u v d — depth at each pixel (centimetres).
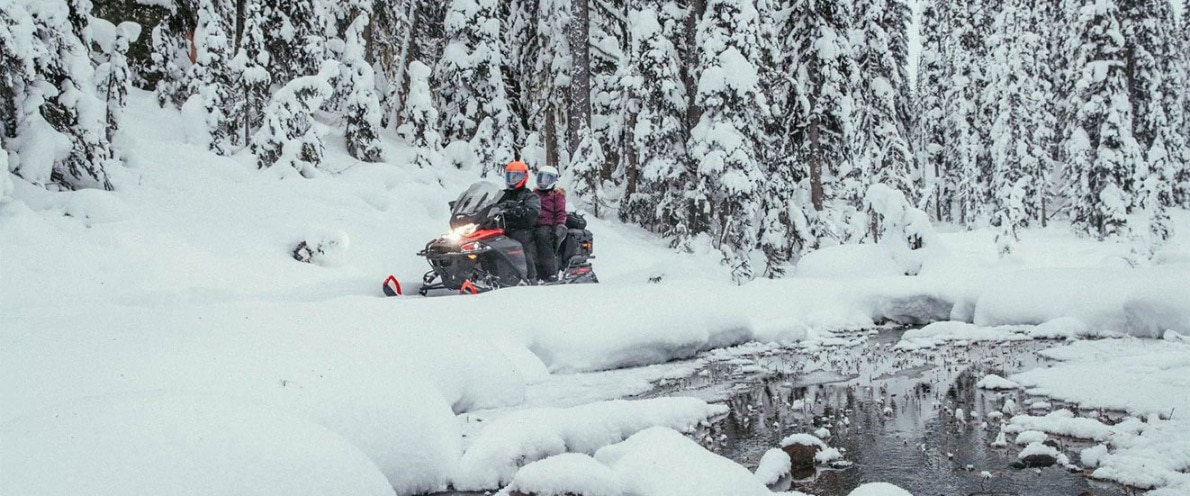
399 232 1353
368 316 688
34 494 257
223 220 1188
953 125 4822
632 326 819
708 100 1822
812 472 452
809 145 2105
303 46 1806
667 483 386
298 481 304
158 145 1426
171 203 1189
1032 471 442
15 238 934
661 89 1941
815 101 2084
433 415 459
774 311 1119
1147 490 402
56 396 387
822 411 600
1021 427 527
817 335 1052
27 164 1074
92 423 303
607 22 2333
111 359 428
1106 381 644
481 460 443
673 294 938
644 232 2070
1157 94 3819
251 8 1616
